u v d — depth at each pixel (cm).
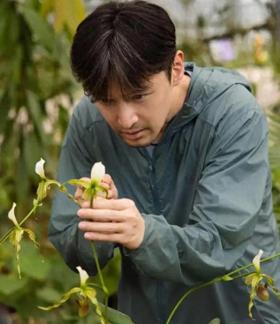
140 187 261
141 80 208
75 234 245
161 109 218
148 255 214
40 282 374
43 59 447
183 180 255
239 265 260
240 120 239
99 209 201
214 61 522
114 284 370
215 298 269
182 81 245
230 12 540
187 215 259
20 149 421
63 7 365
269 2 521
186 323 276
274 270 270
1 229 434
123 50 207
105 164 262
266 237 264
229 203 229
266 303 268
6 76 415
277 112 510
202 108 244
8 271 394
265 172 240
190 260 222
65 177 264
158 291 273
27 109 418
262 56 539
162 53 211
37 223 443
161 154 254
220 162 238
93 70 208
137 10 212
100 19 211
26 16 389
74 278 373
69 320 358
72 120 264
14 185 448
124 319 219
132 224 204
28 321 380
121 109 214
